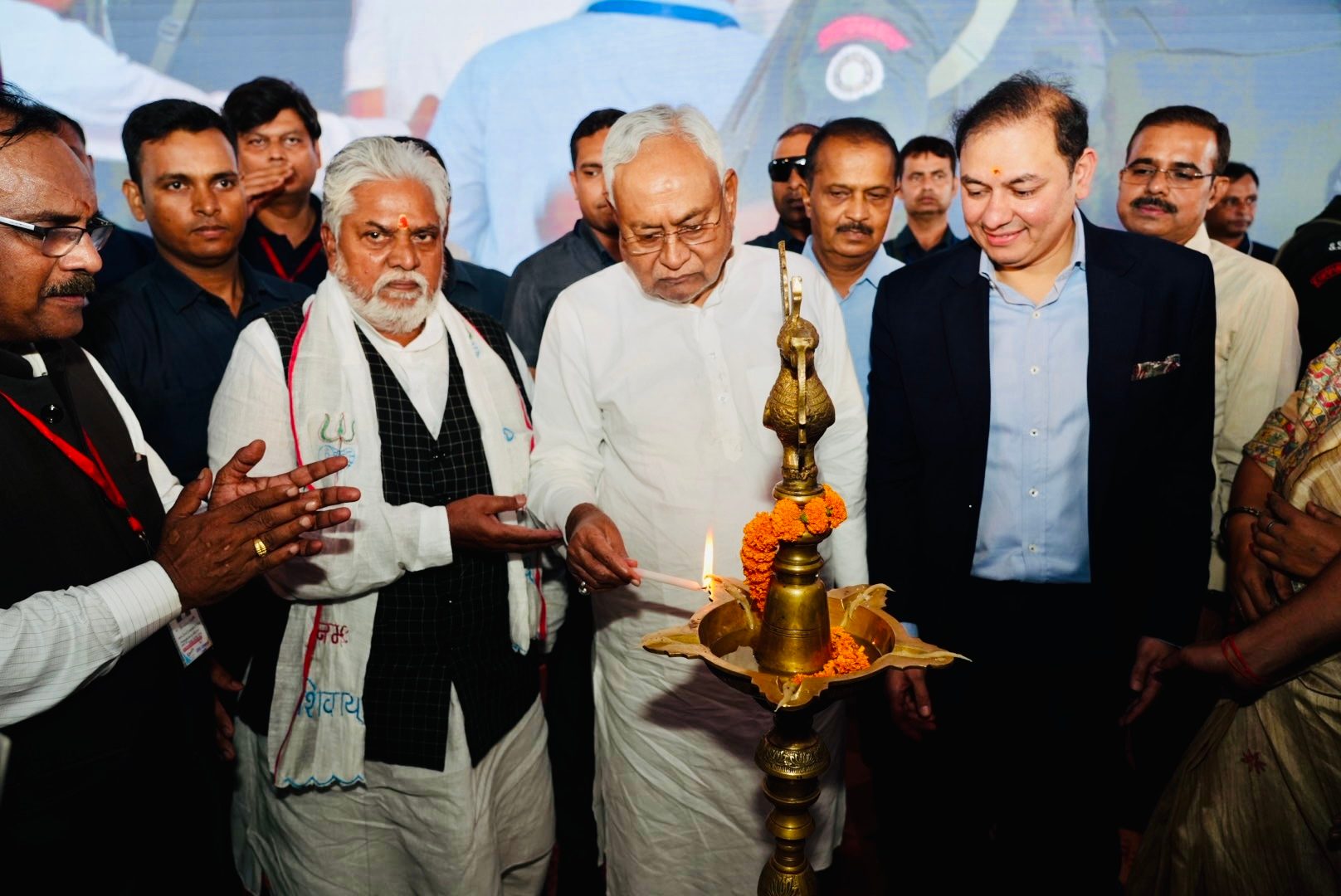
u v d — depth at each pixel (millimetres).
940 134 4215
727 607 1181
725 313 1951
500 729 1948
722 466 1939
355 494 1478
